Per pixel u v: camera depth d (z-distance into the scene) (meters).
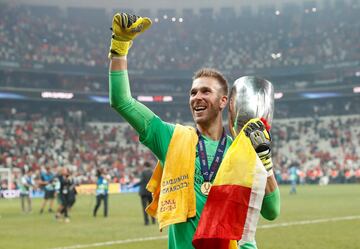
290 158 66.56
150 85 75.81
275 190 3.98
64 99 67.56
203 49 78.62
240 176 3.73
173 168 4.15
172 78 74.44
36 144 62.28
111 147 66.31
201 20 82.06
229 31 81.38
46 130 65.38
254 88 3.97
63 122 68.62
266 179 3.73
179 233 4.11
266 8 82.25
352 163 61.47
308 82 74.56
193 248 4.05
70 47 71.38
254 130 3.78
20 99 65.62
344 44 72.88
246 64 76.31
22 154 59.19
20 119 66.56
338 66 70.88
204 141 4.34
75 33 74.25
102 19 78.06
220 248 3.79
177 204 4.06
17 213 27.97
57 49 69.69
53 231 18.23
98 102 69.69
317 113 73.12
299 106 74.62
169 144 4.23
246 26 81.88
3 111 66.44
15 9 71.38
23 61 65.56
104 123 71.69
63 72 68.38
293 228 17.23
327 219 20.14
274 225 18.20
